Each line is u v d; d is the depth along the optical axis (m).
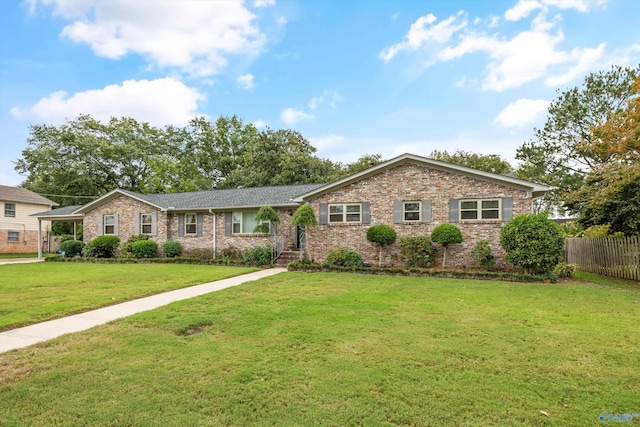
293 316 7.13
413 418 3.35
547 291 10.20
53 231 38.22
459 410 3.49
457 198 15.52
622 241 13.16
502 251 14.74
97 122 39.03
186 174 44.03
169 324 6.61
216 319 6.95
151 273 14.59
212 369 4.46
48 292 10.07
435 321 6.75
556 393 3.86
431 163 15.79
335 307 7.97
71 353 5.09
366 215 16.89
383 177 16.67
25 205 31.45
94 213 23.77
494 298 9.09
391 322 6.67
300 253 18.00
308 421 3.29
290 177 35.75
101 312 7.73
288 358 4.84
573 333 6.00
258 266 17.50
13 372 4.44
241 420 3.31
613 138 17.28
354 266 15.46
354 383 4.07
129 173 40.78
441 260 15.52
